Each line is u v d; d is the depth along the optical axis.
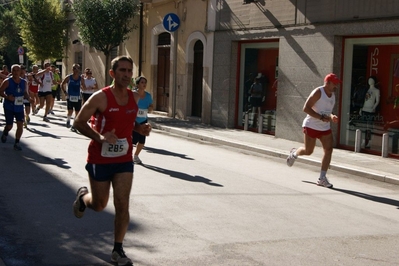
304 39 16.52
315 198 9.63
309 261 6.20
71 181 9.73
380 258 6.46
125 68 5.58
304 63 16.55
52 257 5.94
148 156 13.23
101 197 5.73
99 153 5.64
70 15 33.47
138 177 10.45
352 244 6.98
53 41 33.03
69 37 33.94
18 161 11.50
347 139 15.70
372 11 14.45
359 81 15.31
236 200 8.99
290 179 11.36
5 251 6.09
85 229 6.97
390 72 14.47
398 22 13.80
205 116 21.12
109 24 25.02
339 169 12.82
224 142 16.67
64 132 16.98
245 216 8.02
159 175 10.78
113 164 5.65
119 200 5.63
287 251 6.52
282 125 17.45
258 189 10.05
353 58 15.47
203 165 12.41
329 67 15.66
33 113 22.94
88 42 25.64
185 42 22.44
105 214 7.68
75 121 5.57
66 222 7.25
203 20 21.11
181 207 8.30
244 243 6.73
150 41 25.09
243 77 19.73
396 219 8.48
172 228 7.18
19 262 5.77
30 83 22.64
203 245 6.56
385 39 14.55
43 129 17.56
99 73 30.34
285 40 17.25
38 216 7.49
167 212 7.96
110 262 5.84
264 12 18.08
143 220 7.48
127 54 27.14
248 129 19.39
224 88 20.05
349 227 7.81
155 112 24.75
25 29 33.00
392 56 14.43
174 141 16.94
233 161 13.45
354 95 15.45
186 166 12.09
